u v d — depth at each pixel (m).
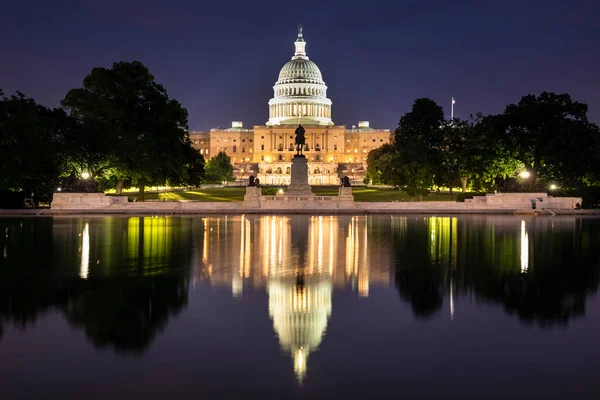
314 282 26.02
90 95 89.31
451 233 48.19
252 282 25.95
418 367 15.40
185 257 33.38
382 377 14.75
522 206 82.75
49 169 80.06
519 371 15.13
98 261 31.73
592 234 47.16
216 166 195.25
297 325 19.06
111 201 81.69
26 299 22.48
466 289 24.50
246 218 68.69
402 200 111.94
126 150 85.75
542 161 91.44
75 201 79.56
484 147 97.12
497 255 34.31
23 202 82.88
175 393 13.79
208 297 22.97
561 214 76.88
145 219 65.88
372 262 31.61
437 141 110.75
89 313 20.44
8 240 41.72
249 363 15.69
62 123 82.69
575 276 27.39
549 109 90.69
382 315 20.34
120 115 87.31
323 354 16.34
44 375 14.82
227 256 33.88
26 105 78.88
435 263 31.31
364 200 113.00
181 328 18.70
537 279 26.69
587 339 17.62
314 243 40.50
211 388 14.08
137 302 22.08
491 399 13.54
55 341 17.38
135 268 29.48
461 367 15.42
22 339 17.55
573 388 14.10
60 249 36.72
